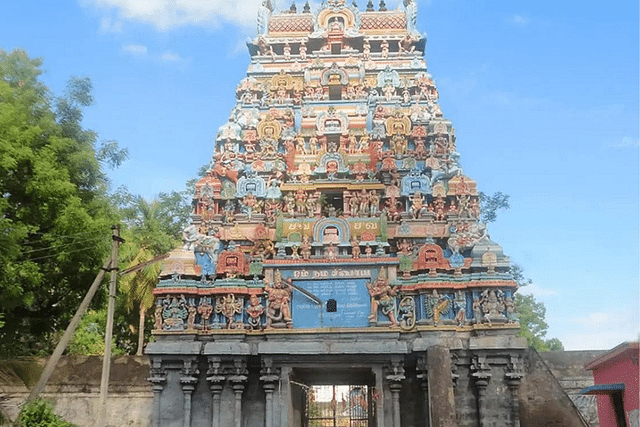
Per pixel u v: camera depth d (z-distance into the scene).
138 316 45.97
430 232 32.72
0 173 24.08
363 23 43.62
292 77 41.31
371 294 29.34
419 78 40.22
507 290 29.23
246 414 28.73
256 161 35.84
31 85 28.70
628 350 23.00
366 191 34.09
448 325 28.55
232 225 34.09
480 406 27.50
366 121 38.19
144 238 45.44
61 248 25.89
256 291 29.91
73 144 27.78
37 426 21.23
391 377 27.97
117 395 30.38
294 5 45.19
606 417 27.41
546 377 28.50
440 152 35.84
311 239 31.17
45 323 29.75
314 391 38.50
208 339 29.45
